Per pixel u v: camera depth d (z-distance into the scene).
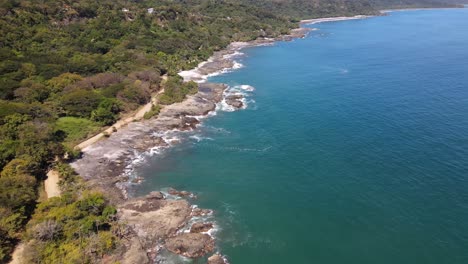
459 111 114.94
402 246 63.88
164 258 61.59
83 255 57.69
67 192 74.88
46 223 61.06
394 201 75.00
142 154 96.81
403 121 110.00
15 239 62.03
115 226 66.50
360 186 80.38
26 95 111.94
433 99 126.75
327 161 90.88
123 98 124.25
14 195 66.94
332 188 80.38
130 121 114.88
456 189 77.12
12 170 74.62
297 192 79.62
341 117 115.94
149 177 86.38
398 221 69.56
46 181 80.50
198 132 109.88
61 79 125.62
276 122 115.00
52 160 88.44
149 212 71.69
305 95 138.12
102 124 109.50
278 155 95.12
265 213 73.06
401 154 91.56
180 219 70.31
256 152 97.19
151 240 65.12
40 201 72.56
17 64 129.50
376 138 100.56
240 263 60.84
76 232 61.31
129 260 59.34
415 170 84.50
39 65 135.62
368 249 63.66
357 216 71.50
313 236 67.00
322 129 108.19
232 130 110.62
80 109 112.00
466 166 84.62
